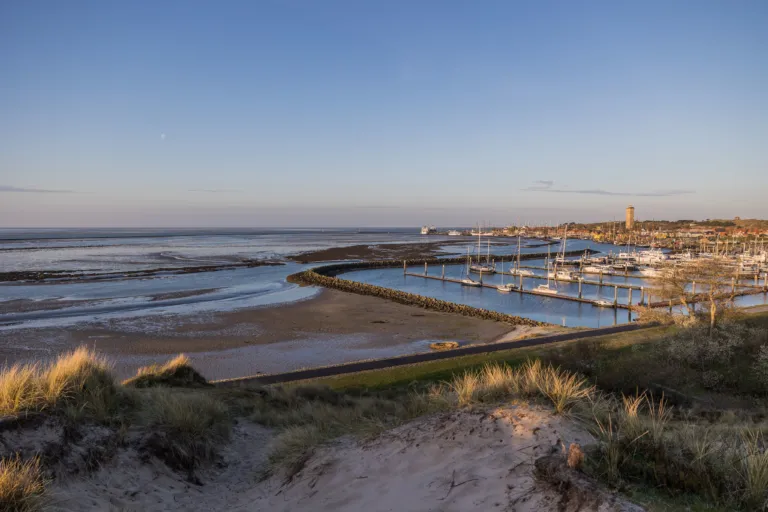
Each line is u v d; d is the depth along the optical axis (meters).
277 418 9.55
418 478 5.05
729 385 19.84
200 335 34.97
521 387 6.80
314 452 6.62
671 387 19.12
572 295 66.50
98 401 7.00
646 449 4.49
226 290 58.91
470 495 4.43
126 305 46.69
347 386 19.42
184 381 13.27
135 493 5.64
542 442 5.01
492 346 28.75
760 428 7.21
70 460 5.65
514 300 62.75
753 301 60.06
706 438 4.74
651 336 29.20
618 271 96.88
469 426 5.78
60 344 31.19
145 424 7.06
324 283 66.25
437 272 94.88
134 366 27.08
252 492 6.10
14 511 4.49
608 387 18.58
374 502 4.87
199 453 7.01
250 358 29.72
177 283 64.62
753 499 3.76
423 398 7.98
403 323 42.31
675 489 4.00
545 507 3.92
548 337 31.67
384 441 6.24
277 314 44.03
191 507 5.67
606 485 4.04
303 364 28.81
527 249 170.00
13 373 6.68
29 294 52.56
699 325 26.75
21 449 5.43
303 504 5.30
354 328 39.53
